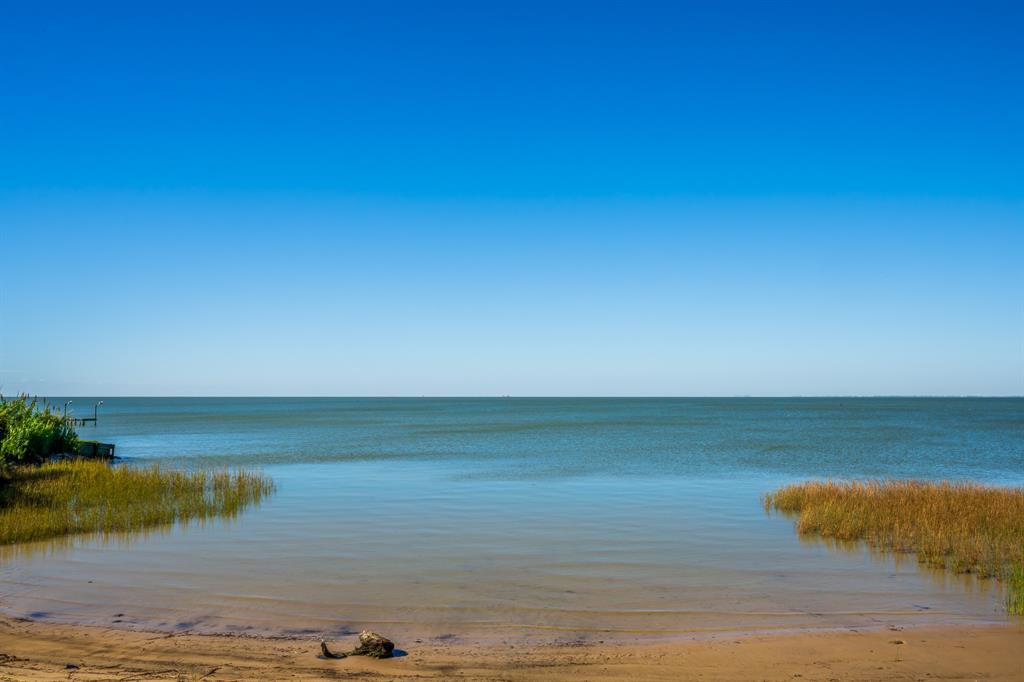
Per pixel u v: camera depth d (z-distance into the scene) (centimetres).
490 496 3588
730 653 1318
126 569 2000
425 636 1447
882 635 1426
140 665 1214
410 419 15938
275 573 1981
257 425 12681
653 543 2419
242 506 3219
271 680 1141
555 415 18762
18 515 2531
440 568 2056
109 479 3300
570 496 3588
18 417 4466
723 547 2347
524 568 2059
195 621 1535
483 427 11762
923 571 2006
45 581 1855
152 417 17175
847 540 2444
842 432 9944
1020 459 5859
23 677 1123
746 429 10850
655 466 5175
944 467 5241
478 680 1155
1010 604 1656
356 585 1861
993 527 2358
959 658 1274
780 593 1789
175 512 2888
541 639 1426
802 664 1249
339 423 13688
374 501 3406
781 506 3122
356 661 1262
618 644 1391
